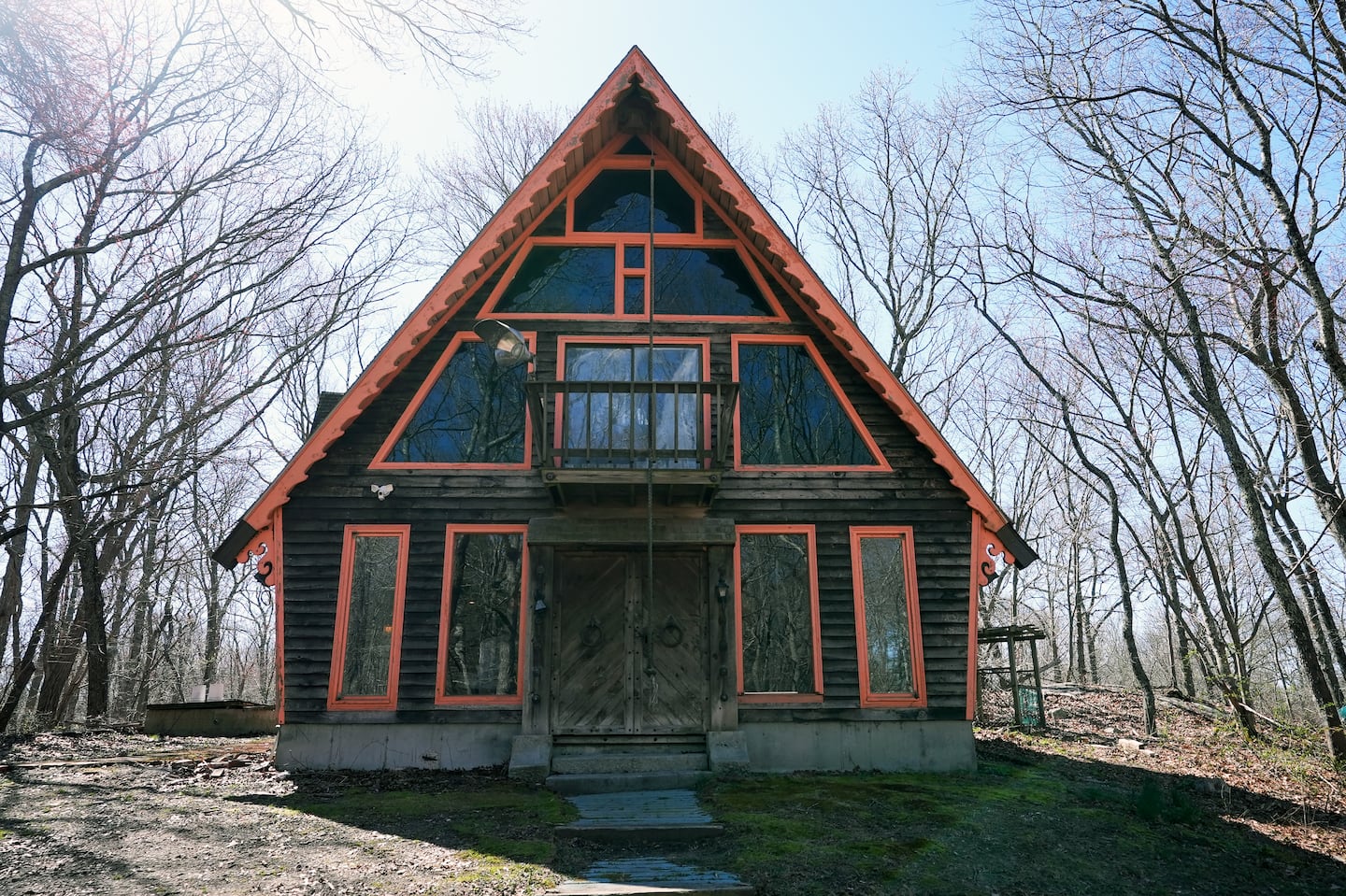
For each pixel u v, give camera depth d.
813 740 10.72
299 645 10.54
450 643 10.68
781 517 11.21
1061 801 9.58
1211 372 14.72
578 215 12.41
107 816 8.19
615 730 10.60
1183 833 8.77
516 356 9.95
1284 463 17.28
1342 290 14.72
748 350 11.91
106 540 20.28
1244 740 12.54
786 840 7.61
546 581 10.77
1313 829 9.27
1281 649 20.59
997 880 7.04
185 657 30.12
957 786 9.95
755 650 10.88
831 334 11.80
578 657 10.84
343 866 6.86
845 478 11.37
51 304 14.88
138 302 14.45
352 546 10.84
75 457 17.12
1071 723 17.97
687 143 11.85
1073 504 31.33
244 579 29.73
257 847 7.32
